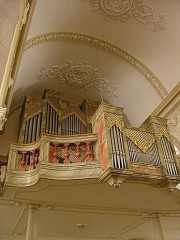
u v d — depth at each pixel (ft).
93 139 23.06
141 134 24.35
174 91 32.30
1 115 13.69
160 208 28.78
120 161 20.65
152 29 32.14
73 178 21.07
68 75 36.91
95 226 33.22
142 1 29.71
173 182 22.21
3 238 34.60
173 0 28.89
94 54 35.24
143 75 36.65
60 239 37.47
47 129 32.48
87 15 30.53
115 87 39.01
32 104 34.68
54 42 31.89
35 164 22.89
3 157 25.05
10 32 12.42
